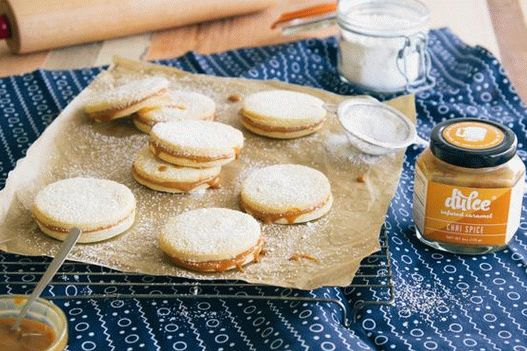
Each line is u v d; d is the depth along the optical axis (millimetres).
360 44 1098
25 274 804
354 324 786
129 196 872
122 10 1209
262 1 1282
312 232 855
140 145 985
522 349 752
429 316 789
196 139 924
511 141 824
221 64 1172
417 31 1092
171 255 807
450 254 856
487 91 1104
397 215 906
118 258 823
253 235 819
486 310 794
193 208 894
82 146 980
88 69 1160
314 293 799
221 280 819
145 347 763
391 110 995
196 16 1257
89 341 768
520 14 1285
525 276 828
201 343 766
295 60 1175
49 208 850
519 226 889
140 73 1104
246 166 951
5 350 716
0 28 1187
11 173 912
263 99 1022
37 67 1182
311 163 956
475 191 824
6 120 1068
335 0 1296
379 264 829
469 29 1252
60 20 1186
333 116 1029
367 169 940
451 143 825
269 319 779
